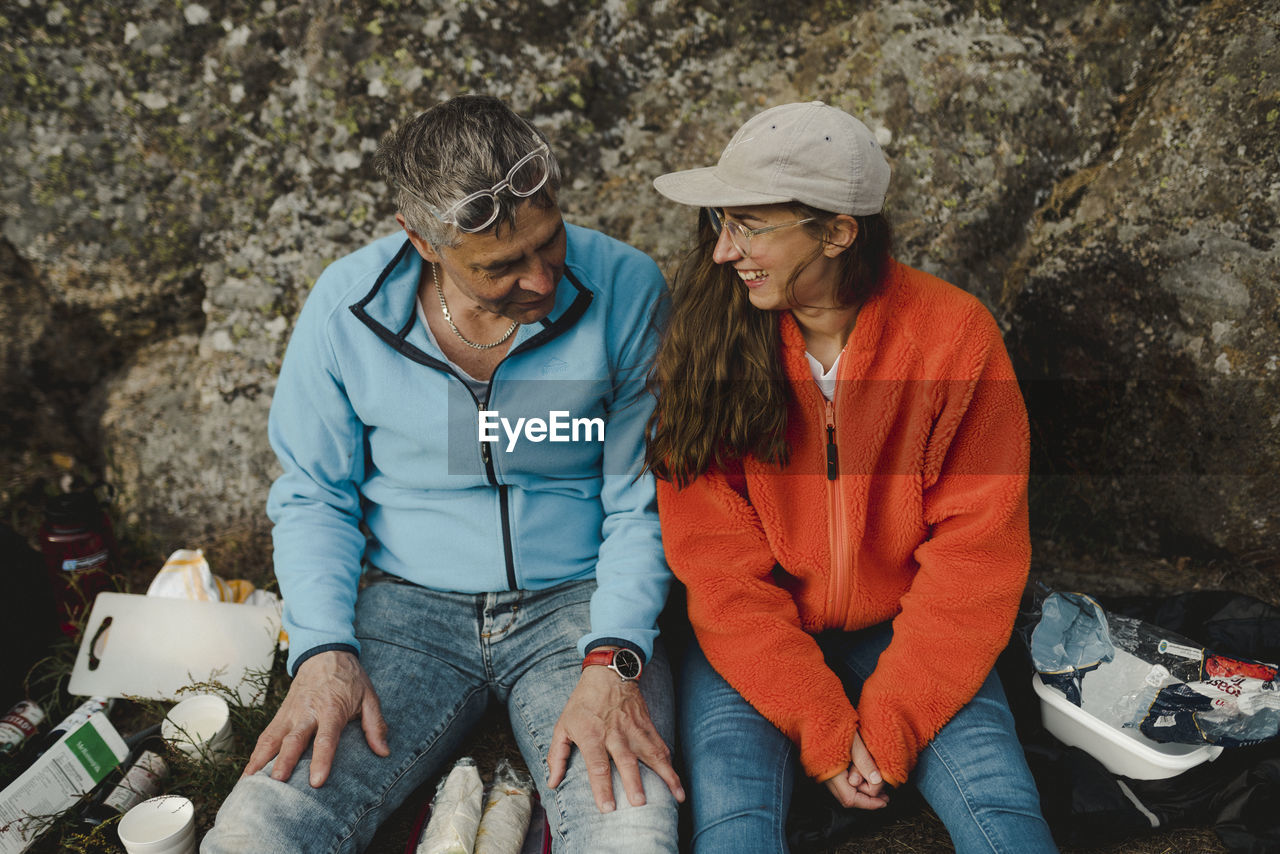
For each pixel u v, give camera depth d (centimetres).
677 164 248
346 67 243
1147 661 188
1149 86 233
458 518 191
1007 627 171
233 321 259
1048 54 237
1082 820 174
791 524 181
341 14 240
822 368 176
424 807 177
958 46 238
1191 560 240
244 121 246
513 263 153
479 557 192
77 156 246
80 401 271
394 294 179
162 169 249
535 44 242
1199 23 226
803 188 149
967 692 168
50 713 216
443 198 146
